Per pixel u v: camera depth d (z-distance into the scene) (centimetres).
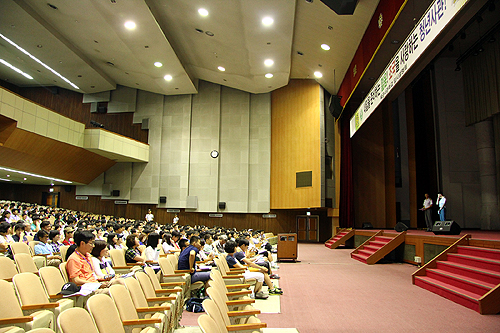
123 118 2200
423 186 1741
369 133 1875
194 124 2136
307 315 510
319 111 1814
